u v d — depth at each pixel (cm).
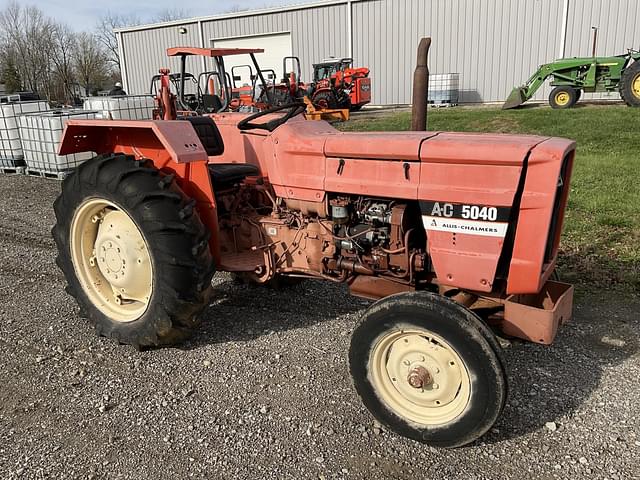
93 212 352
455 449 254
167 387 306
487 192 255
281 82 1716
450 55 1864
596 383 299
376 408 265
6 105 970
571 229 530
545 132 1072
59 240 368
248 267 346
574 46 1706
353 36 1986
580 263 455
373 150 285
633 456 243
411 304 246
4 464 250
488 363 233
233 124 408
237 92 1656
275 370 321
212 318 391
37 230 623
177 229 311
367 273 311
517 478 234
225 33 2217
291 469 243
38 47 4384
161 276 315
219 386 306
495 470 239
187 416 281
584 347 336
